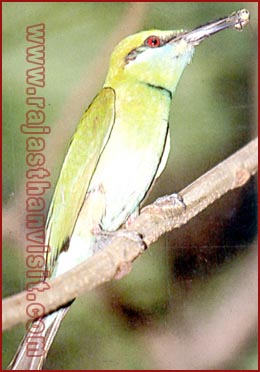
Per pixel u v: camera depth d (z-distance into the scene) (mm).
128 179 1007
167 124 1002
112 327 996
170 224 957
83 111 1000
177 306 1001
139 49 1003
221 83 996
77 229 1003
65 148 995
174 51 1000
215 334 1000
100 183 1006
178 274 1003
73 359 988
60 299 891
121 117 1007
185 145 999
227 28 997
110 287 994
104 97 1004
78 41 967
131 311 998
